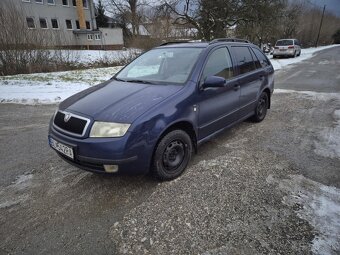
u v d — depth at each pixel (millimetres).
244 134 4586
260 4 20125
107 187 3041
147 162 2791
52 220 2533
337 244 2150
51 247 2217
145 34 20516
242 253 2098
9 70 12188
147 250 2160
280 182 3045
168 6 19484
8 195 2939
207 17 20266
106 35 34438
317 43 49531
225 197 2797
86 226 2445
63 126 2898
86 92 3484
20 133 4938
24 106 7008
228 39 4398
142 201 2775
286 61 19281
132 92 3172
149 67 3891
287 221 2420
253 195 2816
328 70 13461
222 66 3867
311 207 2598
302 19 42250
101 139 2596
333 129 4746
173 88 3201
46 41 13273
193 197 2812
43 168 3533
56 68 13773
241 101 4320
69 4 32406
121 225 2443
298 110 6121
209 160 3604
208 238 2262
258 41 25562
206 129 3568
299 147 3998
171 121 2898
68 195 2916
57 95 8016
